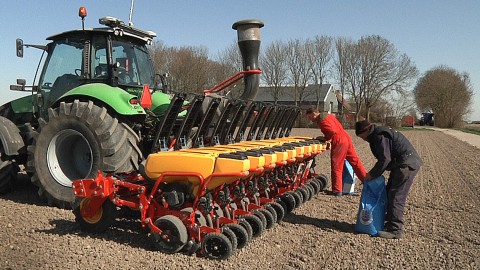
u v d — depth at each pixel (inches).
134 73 289.7
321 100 2137.1
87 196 197.0
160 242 186.9
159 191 194.1
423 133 1552.7
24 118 306.0
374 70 1984.5
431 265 184.5
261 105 284.7
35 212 243.1
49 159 254.5
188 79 1427.2
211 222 186.4
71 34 277.9
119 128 243.9
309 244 207.6
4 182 284.5
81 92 251.4
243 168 175.9
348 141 311.3
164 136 231.8
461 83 2395.4
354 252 198.7
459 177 437.1
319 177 327.6
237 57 1550.2
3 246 188.5
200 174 181.2
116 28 268.5
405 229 239.5
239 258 182.7
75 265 169.6
